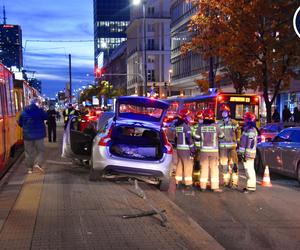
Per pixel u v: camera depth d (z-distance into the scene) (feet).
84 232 22.43
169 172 36.17
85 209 27.09
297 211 30.32
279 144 44.32
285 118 96.89
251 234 24.90
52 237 21.42
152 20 293.64
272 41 80.28
